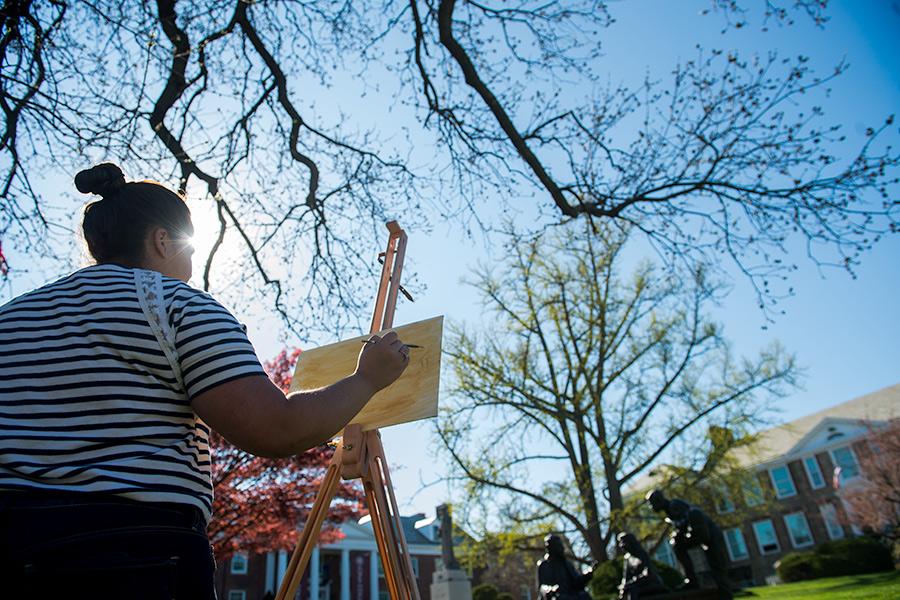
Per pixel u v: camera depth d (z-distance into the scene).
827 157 6.23
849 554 24.06
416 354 2.16
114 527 0.96
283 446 1.08
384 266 2.52
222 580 29.00
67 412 1.03
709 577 8.44
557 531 16.20
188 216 1.44
